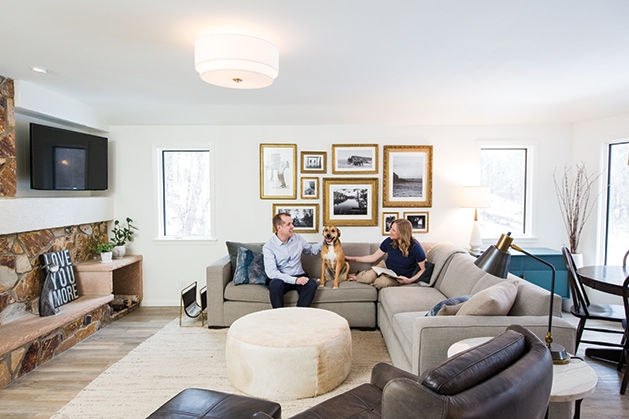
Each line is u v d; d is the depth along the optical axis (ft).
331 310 12.17
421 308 9.89
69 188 12.32
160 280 14.99
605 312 9.82
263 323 9.16
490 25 6.71
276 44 7.59
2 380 8.63
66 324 10.73
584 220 14.23
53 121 12.26
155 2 5.88
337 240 12.59
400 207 14.88
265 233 14.96
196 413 5.35
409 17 6.39
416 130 14.76
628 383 8.82
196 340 11.30
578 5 5.96
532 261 13.56
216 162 14.80
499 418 3.49
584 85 10.60
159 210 14.98
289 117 14.11
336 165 14.82
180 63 8.79
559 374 5.54
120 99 12.35
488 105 12.99
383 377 6.02
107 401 8.00
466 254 11.78
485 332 6.98
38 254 11.10
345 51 7.98
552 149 14.79
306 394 7.98
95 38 7.32
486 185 15.34
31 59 8.57
